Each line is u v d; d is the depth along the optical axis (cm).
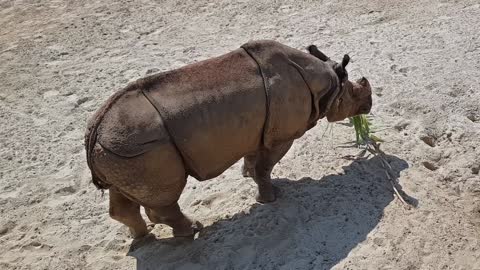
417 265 535
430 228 571
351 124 743
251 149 562
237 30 1056
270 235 569
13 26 1169
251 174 644
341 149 692
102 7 1219
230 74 532
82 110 856
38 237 622
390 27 1000
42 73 973
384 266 532
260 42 553
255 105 534
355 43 953
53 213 655
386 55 902
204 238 580
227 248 560
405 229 568
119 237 607
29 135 804
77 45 1059
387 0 1115
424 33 960
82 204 667
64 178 712
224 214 611
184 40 1039
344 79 590
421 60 875
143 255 571
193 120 511
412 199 606
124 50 1023
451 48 899
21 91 923
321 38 984
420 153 678
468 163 661
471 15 1005
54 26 1146
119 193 540
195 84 521
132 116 500
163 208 538
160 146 499
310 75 564
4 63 1016
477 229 577
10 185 707
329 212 592
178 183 522
